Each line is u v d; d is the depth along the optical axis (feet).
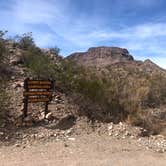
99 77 54.90
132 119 45.01
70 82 49.06
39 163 28.04
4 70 47.70
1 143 32.68
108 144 35.86
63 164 28.17
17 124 37.11
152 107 57.88
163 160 32.19
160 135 42.52
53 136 36.14
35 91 39.78
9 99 41.09
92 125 41.29
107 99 48.39
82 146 34.19
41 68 49.78
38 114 40.75
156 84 67.00
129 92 53.11
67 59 57.31
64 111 42.80
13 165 27.12
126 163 30.09
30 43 58.54
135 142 37.86
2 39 51.16
